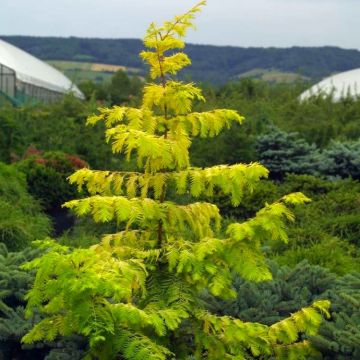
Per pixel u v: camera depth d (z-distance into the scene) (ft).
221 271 12.26
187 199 42.73
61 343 19.44
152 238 13.38
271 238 12.54
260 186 45.93
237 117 13.07
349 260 30.73
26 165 48.08
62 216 45.42
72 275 10.05
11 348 20.44
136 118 12.85
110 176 13.12
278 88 133.69
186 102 12.89
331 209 43.88
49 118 74.33
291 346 13.98
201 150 56.34
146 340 10.57
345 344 17.19
